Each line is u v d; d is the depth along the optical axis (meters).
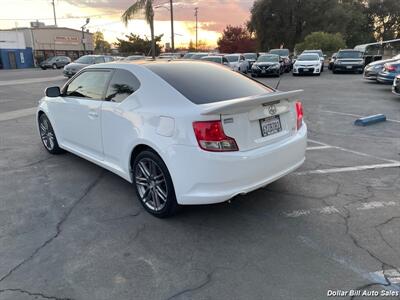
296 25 47.00
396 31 57.97
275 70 21.53
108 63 4.30
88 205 3.89
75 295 2.49
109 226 3.43
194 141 2.99
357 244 3.06
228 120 3.01
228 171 3.02
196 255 2.95
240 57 23.12
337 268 2.75
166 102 3.34
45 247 3.07
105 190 4.29
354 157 5.47
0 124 8.20
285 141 3.53
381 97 12.25
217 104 3.20
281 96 3.36
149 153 3.43
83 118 4.42
